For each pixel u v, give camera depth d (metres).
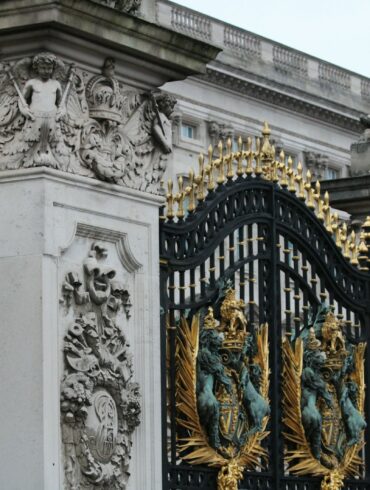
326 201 18.97
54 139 14.44
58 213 14.50
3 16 14.31
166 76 15.62
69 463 14.41
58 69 14.53
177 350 16.50
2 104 14.57
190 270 16.67
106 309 14.95
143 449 15.18
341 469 18.25
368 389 19.06
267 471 17.36
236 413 16.91
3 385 14.29
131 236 15.30
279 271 17.92
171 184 16.61
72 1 14.31
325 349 18.31
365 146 21.05
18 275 14.34
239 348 16.91
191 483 16.38
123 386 14.98
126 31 14.95
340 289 18.88
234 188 17.41
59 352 14.42
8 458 14.19
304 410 17.84
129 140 15.30
